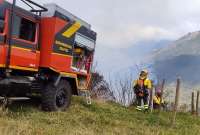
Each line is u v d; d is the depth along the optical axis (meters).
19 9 13.05
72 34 15.10
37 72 14.18
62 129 11.43
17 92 13.22
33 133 10.38
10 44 12.67
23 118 12.26
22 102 14.87
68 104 14.97
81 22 15.80
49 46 14.14
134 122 14.73
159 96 20.09
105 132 12.06
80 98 17.44
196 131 14.85
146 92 18.02
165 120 15.84
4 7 12.50
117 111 16.42
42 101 14.12
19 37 13.11
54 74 14.46
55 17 14.17
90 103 16.47
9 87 12.79
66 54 14.87
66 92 14.86
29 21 13.60
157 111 18.41
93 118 13.89
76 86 15.63
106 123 13.69
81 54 15.91
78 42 15.55
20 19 13.12
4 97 12.83
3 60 12.52
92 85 21.91
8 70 12.73
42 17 14.27
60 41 14.49
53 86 14.22
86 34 16.06
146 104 18.02
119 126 13.50
